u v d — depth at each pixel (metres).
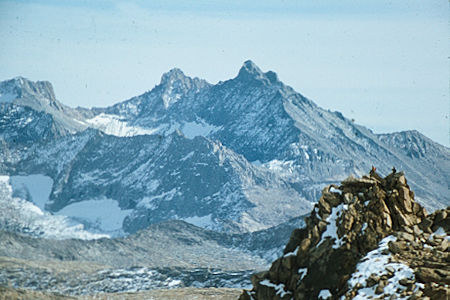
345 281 148.38
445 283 138.88
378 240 155.62
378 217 159.12
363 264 149.50
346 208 160.62
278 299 157.75
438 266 143.62
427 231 158.12
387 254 150.62
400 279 141.75
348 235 156.50
